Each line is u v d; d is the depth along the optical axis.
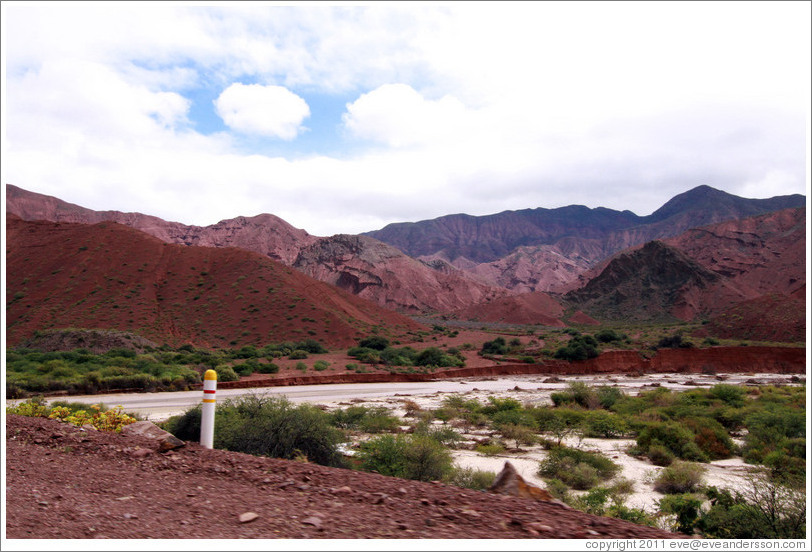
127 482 5.08
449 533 3.75
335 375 62.66
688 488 16.69
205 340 85.38
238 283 104.00
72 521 3.90
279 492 4.82
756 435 25.58
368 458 16.38
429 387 61.22
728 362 85.88
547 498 5.21
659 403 41.75
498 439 27.27
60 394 41.91
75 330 68.81
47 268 100.62
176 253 112.12
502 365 80.25
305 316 95.31
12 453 5.93
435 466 15.77
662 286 186.25
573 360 84.25
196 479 5.24
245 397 16.69
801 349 86.06
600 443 26.58
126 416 8.91
